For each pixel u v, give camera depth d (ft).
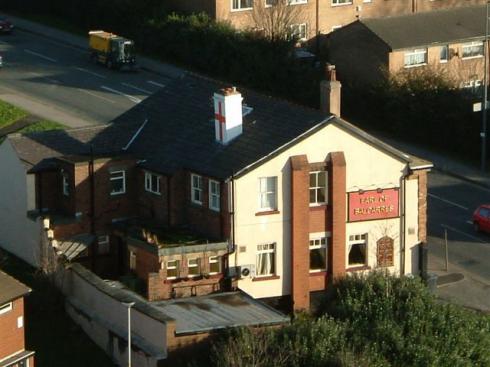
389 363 405.18
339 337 411.13
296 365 398.21
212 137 494.18
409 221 495.00
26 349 434.71
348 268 487.20
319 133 471.21
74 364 430.20
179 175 487.61
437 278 510.99
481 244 549.95
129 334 403.95
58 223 489.67
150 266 466.70
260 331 417.90
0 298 395.96
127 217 504.02
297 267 476.54
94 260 495.00
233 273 469.16
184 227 489.67
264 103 497.87
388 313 430.20
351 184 481.46
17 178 504.43
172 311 438.81
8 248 517.14
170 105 528.22
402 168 488.44
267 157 466.29
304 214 473.67
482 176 636.89
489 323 438.40
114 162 497.05
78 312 452.35
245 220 469.98
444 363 410.72
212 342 416.26
